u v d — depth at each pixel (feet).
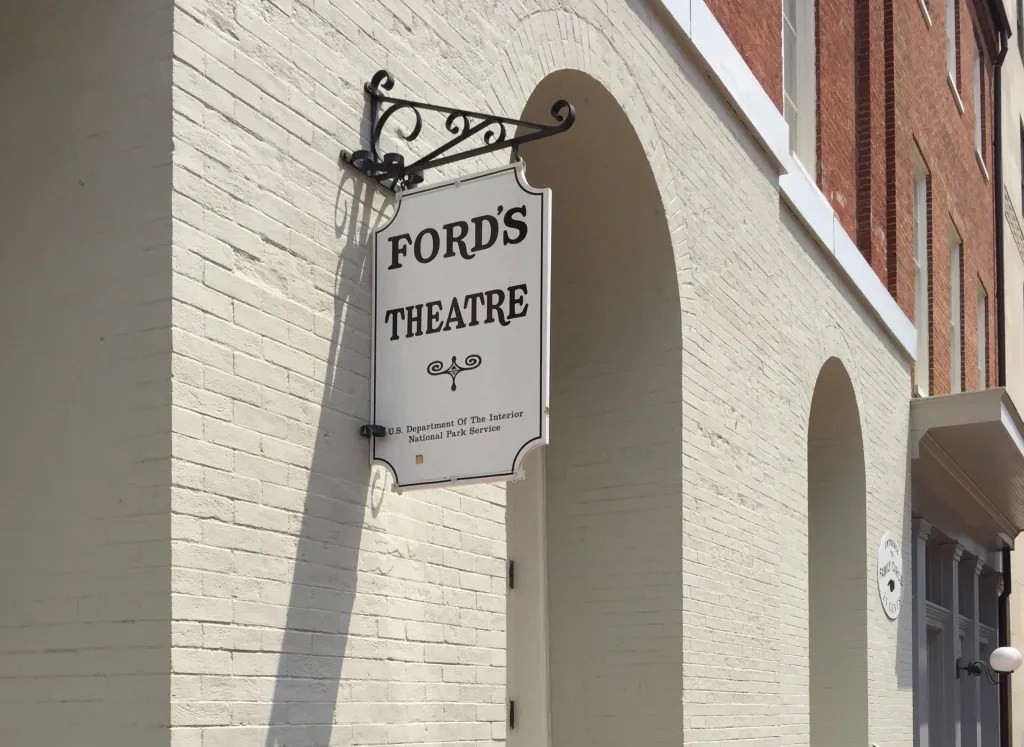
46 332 14.20
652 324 27.09
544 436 14.56
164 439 13.28
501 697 18.62
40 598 13.67
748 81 31.58
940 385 55.67
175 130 13.75
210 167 14.19
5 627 13.83
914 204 55.57
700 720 26.50
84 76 14.43
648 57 26.14
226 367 14.10
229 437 14.02
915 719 50.29
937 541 60.13
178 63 13.92
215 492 13.75
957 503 59.52
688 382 27.04
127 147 13.98
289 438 14.90
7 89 14.97
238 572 13.94
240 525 14.06
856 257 41.47
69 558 13.58
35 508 13.92
